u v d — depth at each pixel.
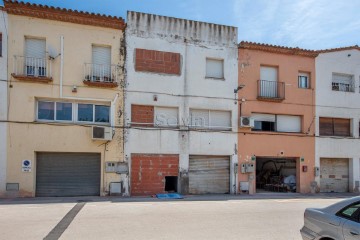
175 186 17.38
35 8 15.16
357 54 21.98
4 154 14.58
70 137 15.54
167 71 17.52
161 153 17.02
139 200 14.34
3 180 14.48
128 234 7.80
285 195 18.23
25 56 15.25
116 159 16.17
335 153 20.75
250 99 19.02
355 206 5.27
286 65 20.03
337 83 21.61
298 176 19.89
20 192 14.70
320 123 20.80
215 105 18.23
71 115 15.90
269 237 7.71
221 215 10.53
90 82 15.87
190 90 17.83
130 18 17.00
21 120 14.91
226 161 18.47
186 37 18.02
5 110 14.72
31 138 14.99
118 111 16.42
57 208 11.49
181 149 17.39
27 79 14.96
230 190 18.25
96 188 15.99
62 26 15.82
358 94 21.75
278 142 19.44
